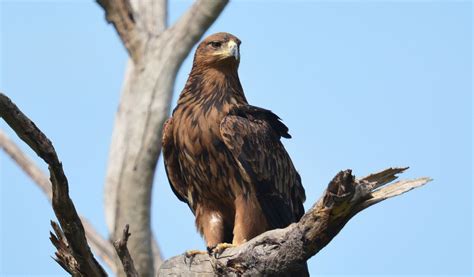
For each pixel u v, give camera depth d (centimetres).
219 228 1611
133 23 2325
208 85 1573
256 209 1540
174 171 1630
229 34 1620
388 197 1066
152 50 2297
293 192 1633
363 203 1072
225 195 1569
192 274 1285
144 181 2228
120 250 1151
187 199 1652
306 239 1121
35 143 1056
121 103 2305
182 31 2297
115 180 2236
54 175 1084
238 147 1509
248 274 1196
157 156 2248
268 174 1543
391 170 1048
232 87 1592
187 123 1543
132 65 2336
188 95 1583
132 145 2233
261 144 1545
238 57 1574
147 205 2234
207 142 1527
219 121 1532
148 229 2234
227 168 1538
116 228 2220
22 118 1043
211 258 1276
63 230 1135
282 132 1648
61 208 1109
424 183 1070
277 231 1169
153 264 2261
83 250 1155
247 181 1527
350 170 1012
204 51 1590
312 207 1101
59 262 1198
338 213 1078
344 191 1034
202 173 1558
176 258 1312
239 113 1568
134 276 1164
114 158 2253
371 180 1058
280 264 1162
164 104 2261
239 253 1202
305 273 1377
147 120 2239
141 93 2264
